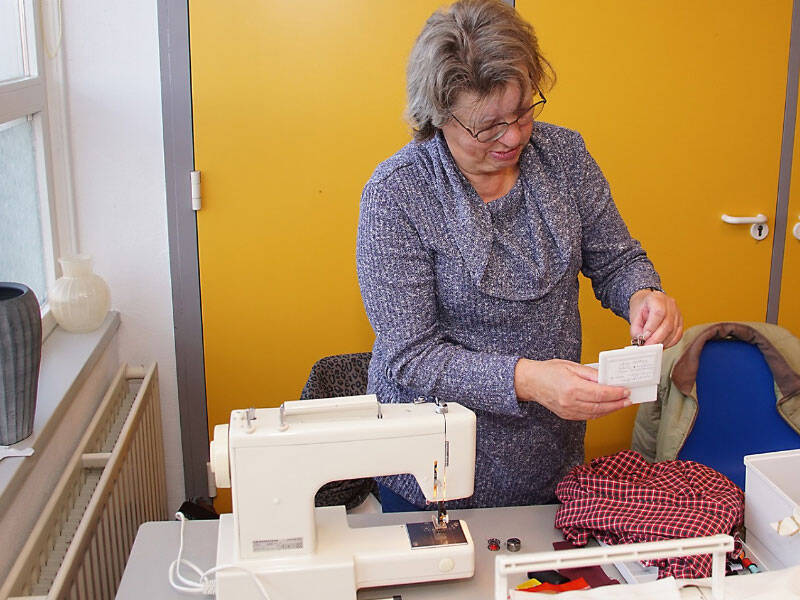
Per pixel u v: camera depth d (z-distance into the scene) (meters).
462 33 1.24
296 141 2.40
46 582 1.49
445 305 1.46
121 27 2.26
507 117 1.29
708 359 2.05
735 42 2.50
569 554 1.05
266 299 2.50
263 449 1.17
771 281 2.71
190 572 1.30
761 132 2.59
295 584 1.20
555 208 1.45
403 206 1.39
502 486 1.53
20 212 2.07
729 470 2.09
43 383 1.81
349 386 2.06
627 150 2.54
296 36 2.32
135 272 2.43
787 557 1.26
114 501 1.80
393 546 1.25
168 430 2.56
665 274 2.67
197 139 2.36
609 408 1.29
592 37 2.44
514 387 1.32
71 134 2.31
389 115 2.40
